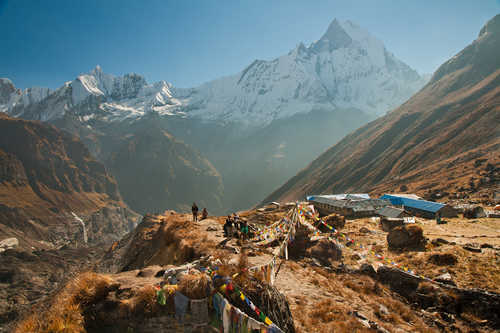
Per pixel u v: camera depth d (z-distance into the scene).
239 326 6.18
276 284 11.80
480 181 102.50
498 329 11.09
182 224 22.42
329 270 16.27
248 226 22.11
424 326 10.86
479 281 15.42
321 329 8.33
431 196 106.88
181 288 6.70
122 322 6.17
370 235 29.33
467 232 30.53
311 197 65.62
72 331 5.66
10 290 95.75
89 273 7.11
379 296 13.37
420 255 19.75
